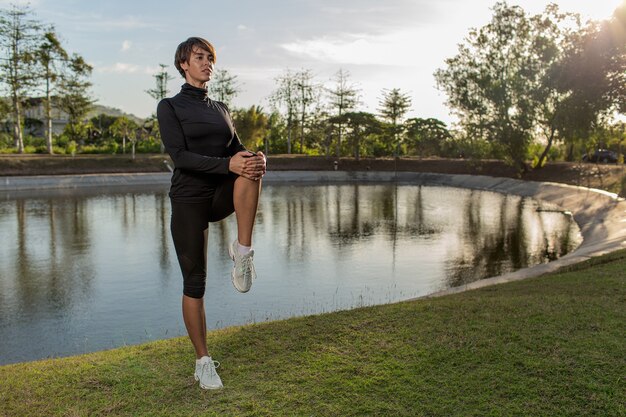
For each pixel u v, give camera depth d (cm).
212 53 278
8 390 331
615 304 518
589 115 2953
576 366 343
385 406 291
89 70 5991
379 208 3058
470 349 378
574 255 1248
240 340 418
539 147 4966
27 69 5488
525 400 299
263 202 3384
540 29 3978
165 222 2503
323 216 2723
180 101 273
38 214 2788
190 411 289
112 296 1232
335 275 1438
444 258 1669
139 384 330
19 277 1428
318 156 6212
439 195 3878
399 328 437
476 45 4250
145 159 5231
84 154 5834
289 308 1097
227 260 1594
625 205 2361
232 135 288
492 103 4200
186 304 302
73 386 332
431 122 7081
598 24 2741
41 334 957
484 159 5228
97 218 2642
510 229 2259
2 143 6031
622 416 280
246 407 292
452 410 289
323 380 327
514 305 518
